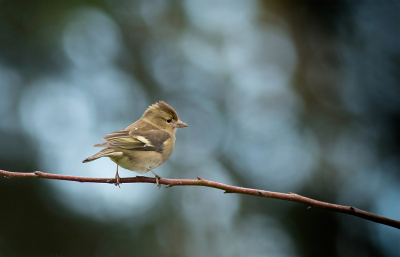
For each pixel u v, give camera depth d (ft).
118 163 25.80
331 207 17.94
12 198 37.70
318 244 41.70
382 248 41.37
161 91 50.01
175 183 20.68
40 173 19.61
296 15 54.85
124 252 37.83
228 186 19.20
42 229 37.58
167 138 28.53
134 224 39.47
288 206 43.21
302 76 52.39
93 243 37.96
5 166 38.42
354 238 41.88
